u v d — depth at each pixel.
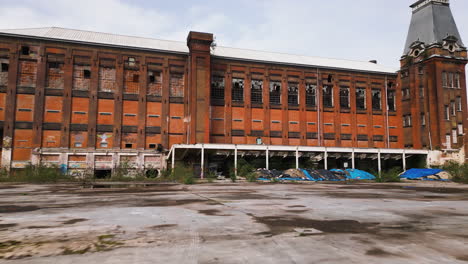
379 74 45.34
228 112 38.34
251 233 5.69
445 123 40.84
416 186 22.11
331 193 15.18
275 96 41.16
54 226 6.38
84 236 5.46
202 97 36.22
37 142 32.06
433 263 3.95
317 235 5.53
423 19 45.38
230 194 14.41
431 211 8.64
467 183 27.11
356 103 44.12
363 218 7.38
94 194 14.53
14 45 32.56
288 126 40.84
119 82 35.34
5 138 31.34
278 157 38.25
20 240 5.16
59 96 33.44
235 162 32.19
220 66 39.03
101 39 37.44
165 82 36.91
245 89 39.69
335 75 43.56
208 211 8.57
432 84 41.75
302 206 9.72
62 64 34.03
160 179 30.08
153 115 36.28
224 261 4.02
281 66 41.53
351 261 4.02
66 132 33.06
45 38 33.22
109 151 34.12
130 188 19.09
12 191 16.59
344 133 42.88
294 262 3.98
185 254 4.34
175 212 8.38
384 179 29.80
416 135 42.19
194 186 21.25
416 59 43.91
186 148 31.84
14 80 32.16
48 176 27.98
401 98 45.12
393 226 6.39
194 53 36.62
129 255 4.29
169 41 43.25
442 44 42.47
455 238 5.32
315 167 37.75
